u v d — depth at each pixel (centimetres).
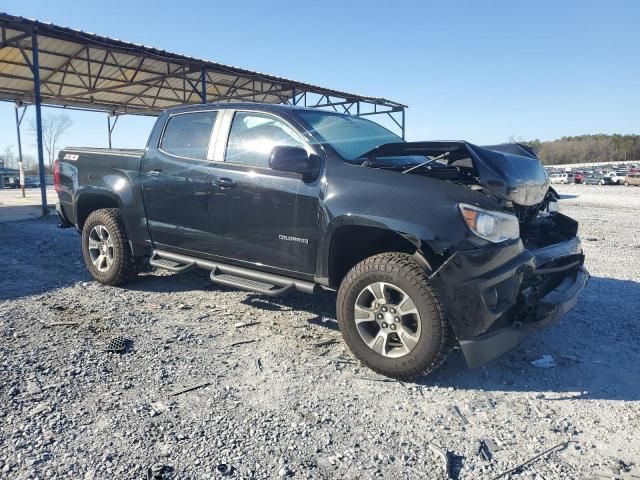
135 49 1345
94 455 239
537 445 259
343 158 378
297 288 387
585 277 403
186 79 1698
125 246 523
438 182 334
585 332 423
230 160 431
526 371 349
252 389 314
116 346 370
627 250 817
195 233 452
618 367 357
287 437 261
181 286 550
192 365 347
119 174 516
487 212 316
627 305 499
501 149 448
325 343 393
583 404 304
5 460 233
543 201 429
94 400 293
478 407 299
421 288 315
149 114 2438
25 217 1280
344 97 2136
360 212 341
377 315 337
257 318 450
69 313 450
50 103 2094
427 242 313
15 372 324
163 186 471
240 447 250
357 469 236
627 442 263
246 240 415
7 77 1683
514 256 326
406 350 325
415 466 239
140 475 226
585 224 1179
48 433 257
